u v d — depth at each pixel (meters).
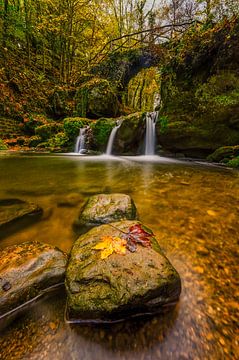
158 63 11.45
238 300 1.55
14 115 13.95
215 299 1.56
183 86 8.70
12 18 17.05
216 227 2.63
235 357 1.18
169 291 1.49
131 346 1.24
